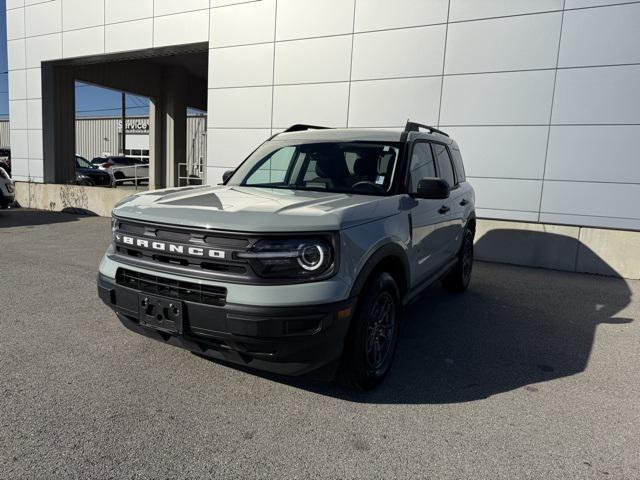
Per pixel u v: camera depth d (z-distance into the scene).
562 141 8.19
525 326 5.06
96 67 17.09
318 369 3.21
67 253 8.01
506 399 3.41
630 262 7.73
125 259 3.31
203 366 3.73
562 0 7.94
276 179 4.46
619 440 2.92
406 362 4.02
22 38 14.56
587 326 5.14
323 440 2.81
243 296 2.82
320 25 9.90
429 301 5.95
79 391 3.27
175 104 20.08
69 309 5.02
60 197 14.28
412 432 2.93
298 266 2.88
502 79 8.48
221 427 2.90
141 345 4.10
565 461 2.68
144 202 3.48
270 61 10.49
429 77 9.04
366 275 3.14
